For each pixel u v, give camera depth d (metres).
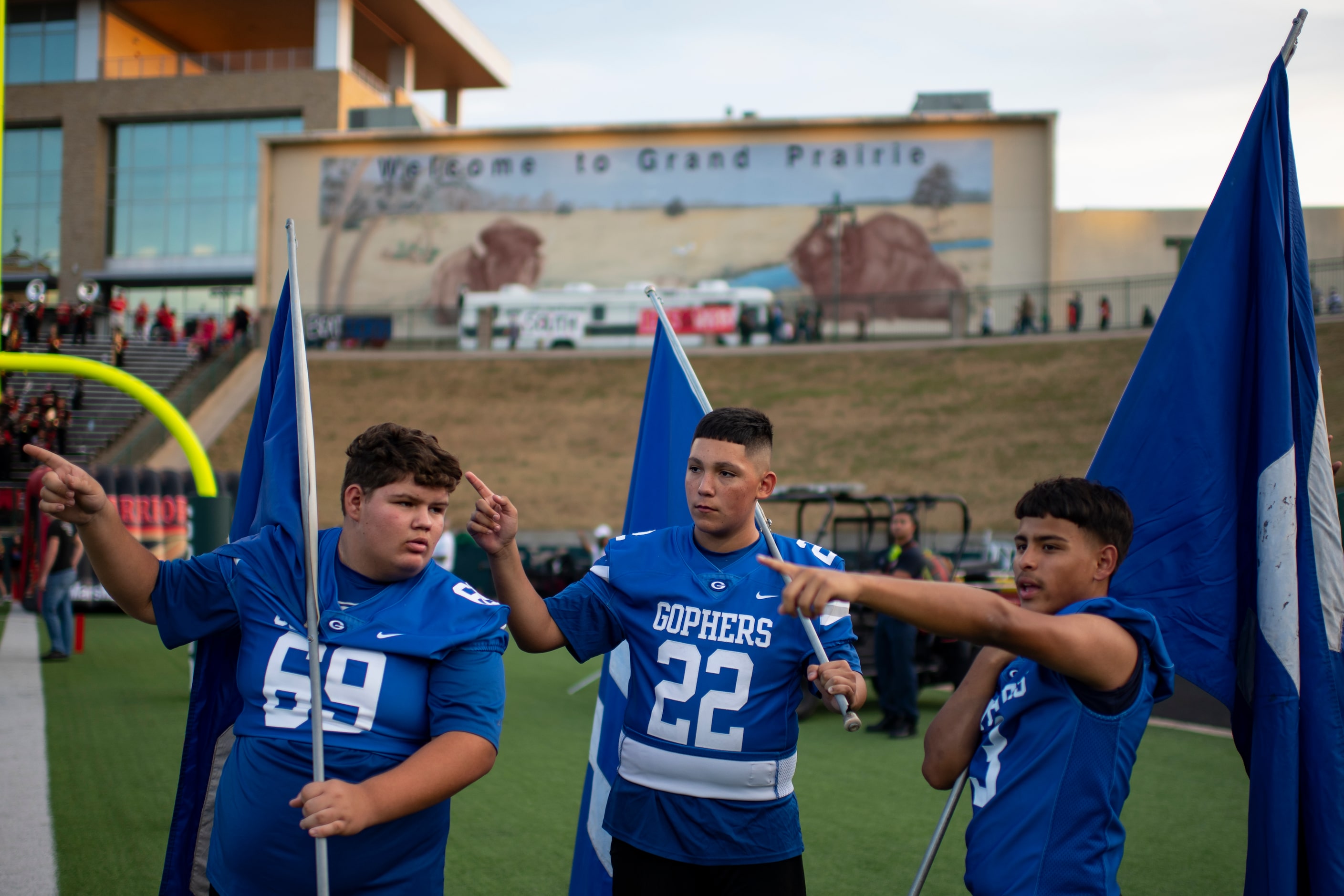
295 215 42.91
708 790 2.49
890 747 7.30
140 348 35.97
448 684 2.19
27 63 46.88
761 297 36.53
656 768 2.53
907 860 4.77
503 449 32.72
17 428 27.02
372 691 2.15
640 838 2.52
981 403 31.36
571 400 34.84
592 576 2.70
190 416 32.84
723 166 40.84
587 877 3.18
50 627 10.83
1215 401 2.91
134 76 46.28
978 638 1.88
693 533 2.72
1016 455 28.53
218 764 2.57
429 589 2.27
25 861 4.50
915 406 31.84
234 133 45.72
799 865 2.58
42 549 14.41
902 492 27.97
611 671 3.24
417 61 54.75
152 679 9.69
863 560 10.41
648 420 3.61
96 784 5.88
